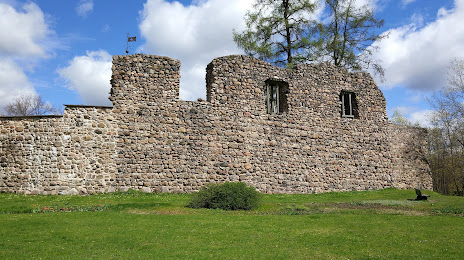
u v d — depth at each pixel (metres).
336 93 24.06
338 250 7.93
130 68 19.06
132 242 8.49
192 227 10.20
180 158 19.17
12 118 17.69
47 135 17.56
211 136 19.97
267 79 21.92
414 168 26.45
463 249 8.00
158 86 19.39
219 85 20.62
